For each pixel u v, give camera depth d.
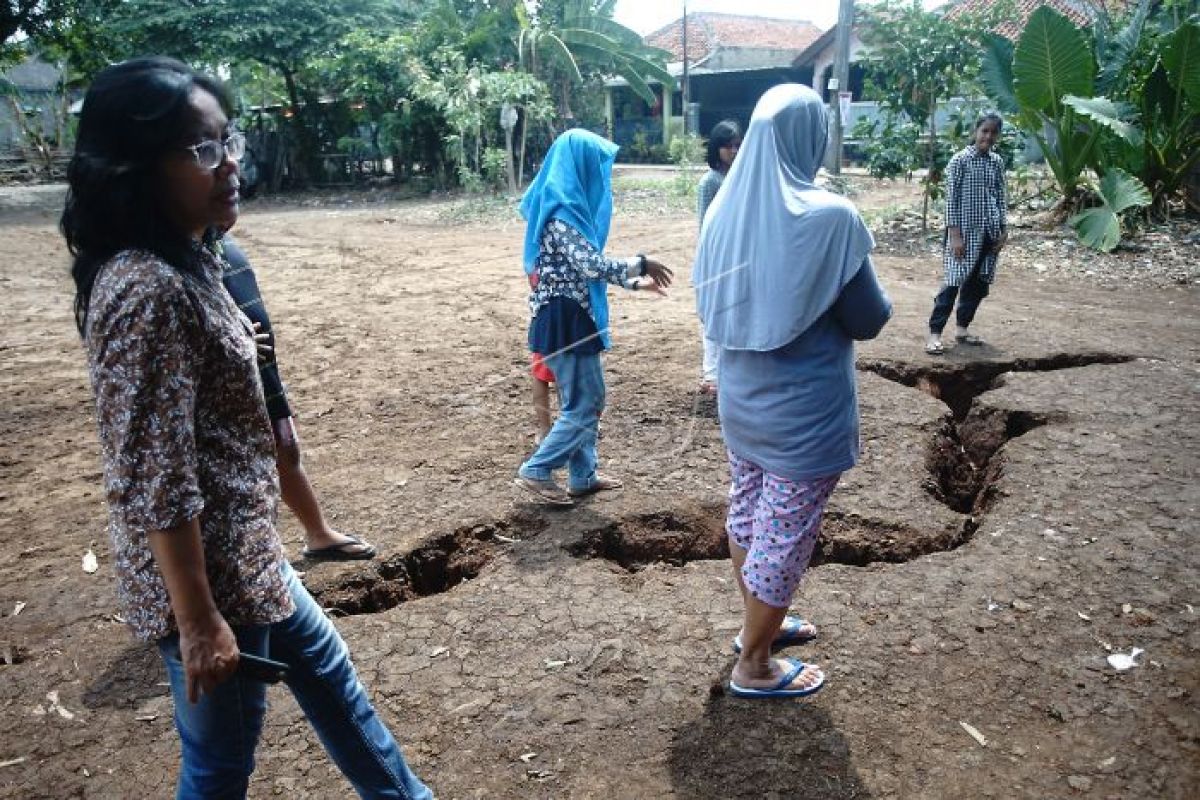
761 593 2.58
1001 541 3.68
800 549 2.56
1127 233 10.52
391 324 7.83
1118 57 10.93
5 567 3.74
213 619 1.54
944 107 12.04
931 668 2.88
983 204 6.01
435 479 4.41
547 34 20.44
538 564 3.61
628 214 15.48
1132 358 6.18
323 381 6.19
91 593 3.51
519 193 18.88
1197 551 3.54
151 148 1.47
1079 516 3.86
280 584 1.70
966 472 4.89
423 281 9.93
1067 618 3.13
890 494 4.12
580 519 3.94
